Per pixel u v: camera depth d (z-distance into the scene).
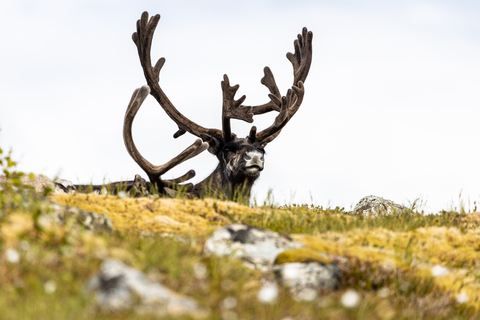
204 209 37.31
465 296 28.02
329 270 26.89
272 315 22.16
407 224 37.69
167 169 47.34
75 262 23.84
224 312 21.53
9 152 31.77
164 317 20.44
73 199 36.12
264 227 35.44
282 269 26.38
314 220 37.34
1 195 27.75
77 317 20.00
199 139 47.53
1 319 19.86
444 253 33.72
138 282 21.89
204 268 25.22
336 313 22.94
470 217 40.56
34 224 25.62
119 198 37.31
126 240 28.66
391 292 27.58
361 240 33.75
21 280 22.53
